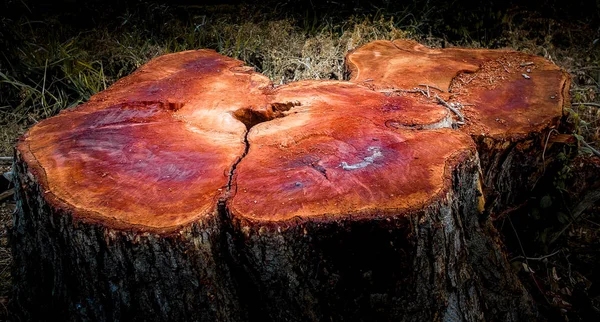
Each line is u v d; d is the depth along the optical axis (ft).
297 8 11.79
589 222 7.38
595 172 7.36
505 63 7.40
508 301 5.99
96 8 11.59
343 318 5.33
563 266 6.93
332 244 5.09
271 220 4.99
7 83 9.28
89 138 5.83
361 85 6.63
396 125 5.84
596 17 12.07
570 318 6.46
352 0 11.65
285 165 5.40
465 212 5.67
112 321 5.39
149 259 5.08
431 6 11.46
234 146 5.68
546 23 11.57
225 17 11.66
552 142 6.45
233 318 5.36
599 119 8.46
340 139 5.65
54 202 5.19
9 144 8.46
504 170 6.41
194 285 5.18
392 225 5.05
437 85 6.87
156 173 5.40
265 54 10.25
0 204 7.62
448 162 5.40
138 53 10.12
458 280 5.51
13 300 6.19
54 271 5.60
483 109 6.52
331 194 5.15
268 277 5.18
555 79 7.02
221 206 5.15
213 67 7.14
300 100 6.31
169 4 12.01
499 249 6.00
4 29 9.29
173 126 5.98
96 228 5.05
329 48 10.15
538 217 6.89
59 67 9.67
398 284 5.27
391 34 10.52
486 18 11.14
